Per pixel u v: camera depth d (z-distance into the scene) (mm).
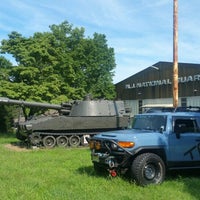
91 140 11773
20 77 27625
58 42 32406
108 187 10016
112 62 43562
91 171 12227
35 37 29359
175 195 9367
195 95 32625
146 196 9258
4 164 13891
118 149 10781
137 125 12156
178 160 11141
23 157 16078
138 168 10359
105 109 22438
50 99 27250
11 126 30609
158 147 10875
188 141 11297
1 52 28469
